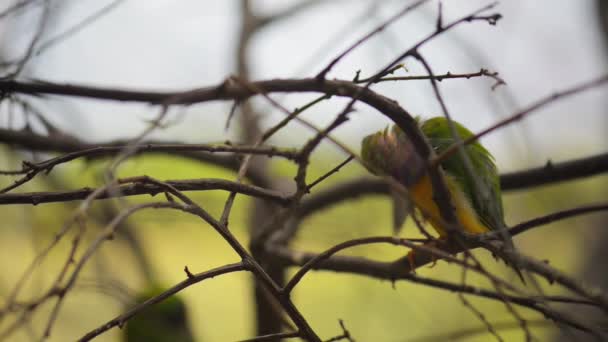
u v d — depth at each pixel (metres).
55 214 7.35
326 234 7.66
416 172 5.54
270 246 6.41
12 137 5.33
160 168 9.55
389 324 9.49
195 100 4.38
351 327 9.86
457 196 5.73
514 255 3.47
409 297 9.34
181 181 3.75
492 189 5.83
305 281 10.52
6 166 6.61
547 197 8.24
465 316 9.14
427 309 9.20
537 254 9.34
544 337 8.84
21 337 6.81
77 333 7.86
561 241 9.28
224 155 6.82
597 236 9.24
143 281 7.83
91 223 7.48
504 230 3.65
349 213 7.99
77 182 7.33
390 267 5.16
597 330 3.45
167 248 10.60
